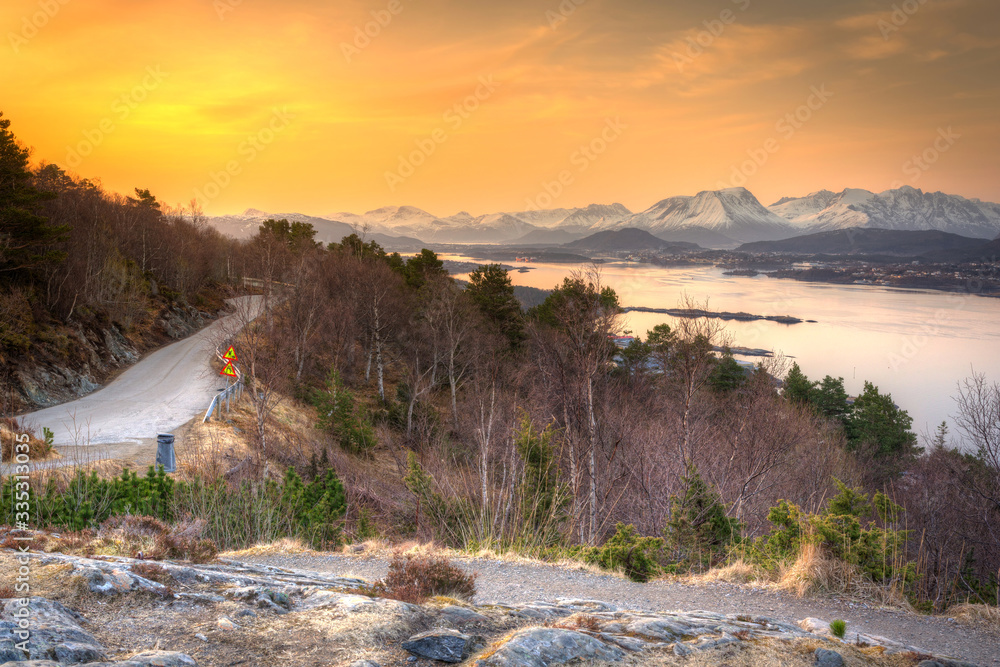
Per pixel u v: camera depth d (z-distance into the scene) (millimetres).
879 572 10672
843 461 31094
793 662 6102
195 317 62312
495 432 27562
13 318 34062
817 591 10445
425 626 6250
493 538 15086
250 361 34531
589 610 8016
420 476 20188
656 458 23047
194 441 26578
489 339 54344
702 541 14820
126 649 5012
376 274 55094
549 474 19344
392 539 17109
